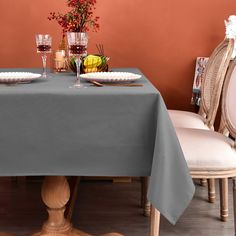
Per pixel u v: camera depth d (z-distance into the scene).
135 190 3.02
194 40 3.61
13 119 1.68
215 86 2.64
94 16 3.53
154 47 3.61
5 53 3.52
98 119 1.70
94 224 2.47
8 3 3.47
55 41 3.51
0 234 2.22
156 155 1.66
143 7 3.55
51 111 1.68
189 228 2.45
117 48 3.58
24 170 1.73
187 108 3.67
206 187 3.09
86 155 1.72
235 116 2.15
